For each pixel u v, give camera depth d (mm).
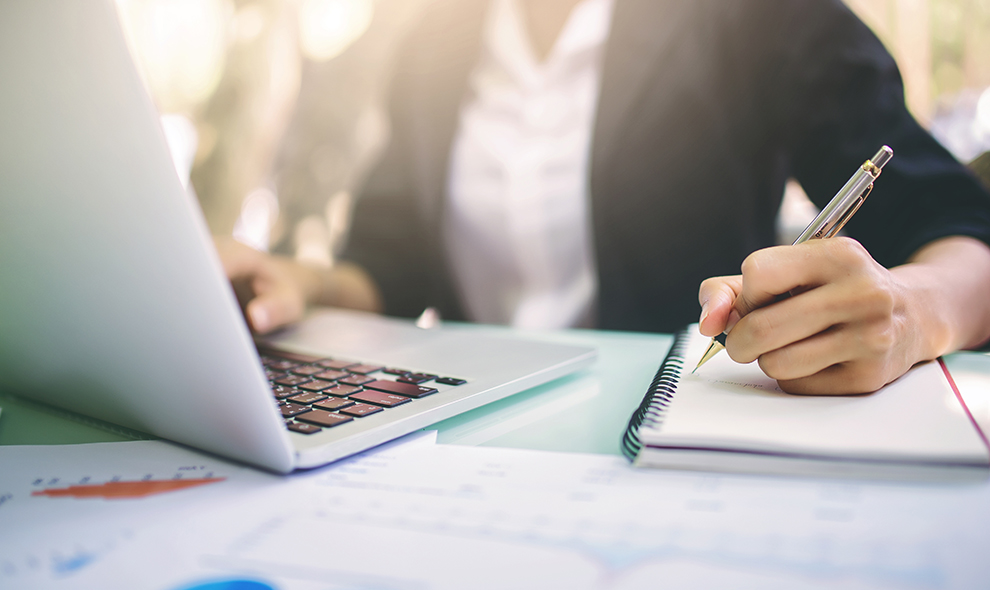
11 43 257
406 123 1201
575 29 1080
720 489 265
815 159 903
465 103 1164
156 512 263
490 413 405
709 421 301
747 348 335
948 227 643
